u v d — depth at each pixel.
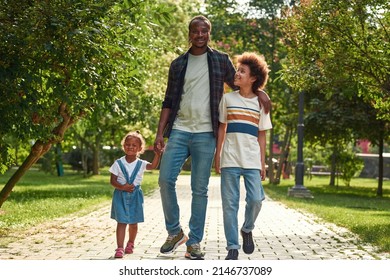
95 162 59.56
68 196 29.30
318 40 18.36
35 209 21.70
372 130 38.78
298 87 19.84
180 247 12.76
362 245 14.02
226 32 48.38
